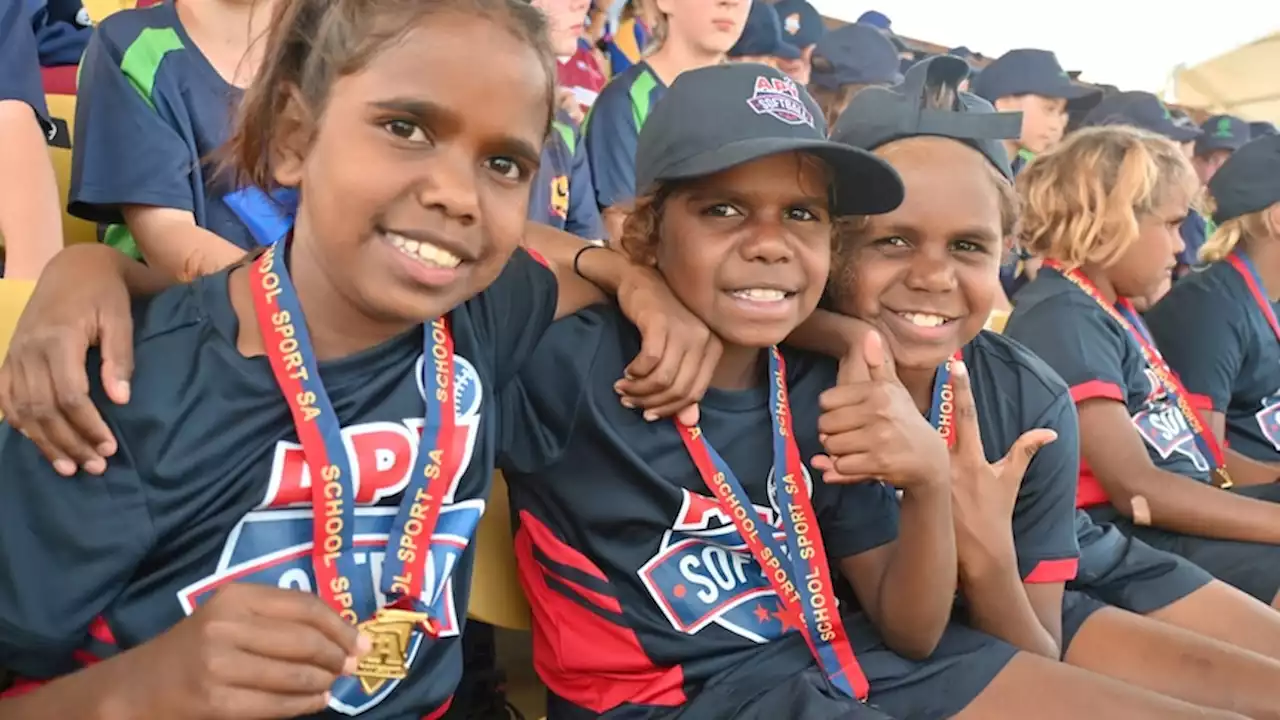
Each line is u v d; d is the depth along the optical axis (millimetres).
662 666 1067
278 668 656
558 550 1092
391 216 767
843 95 3260
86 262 861
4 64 1488
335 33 784
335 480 847
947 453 1054
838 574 1249
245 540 832
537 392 1063
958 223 1191
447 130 761
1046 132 3721
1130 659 1367
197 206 1573
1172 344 2131
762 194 1031
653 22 2730
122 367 758
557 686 1126
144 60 1556
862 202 1097
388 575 871
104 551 747
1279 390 2203
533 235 1360
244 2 1629
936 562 1058
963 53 5117
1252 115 6133
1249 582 1646
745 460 1117
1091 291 1823
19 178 1478
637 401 1058
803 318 1099
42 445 725
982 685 1101
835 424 1022
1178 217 1858
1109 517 1783
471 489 959
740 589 1097
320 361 867
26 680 816
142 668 672
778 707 1026
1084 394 1674
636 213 1158
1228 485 1987
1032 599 1316
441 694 938
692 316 1068
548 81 831
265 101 879
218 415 804
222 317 840
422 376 928
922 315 1231
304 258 852
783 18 3439
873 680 1104
